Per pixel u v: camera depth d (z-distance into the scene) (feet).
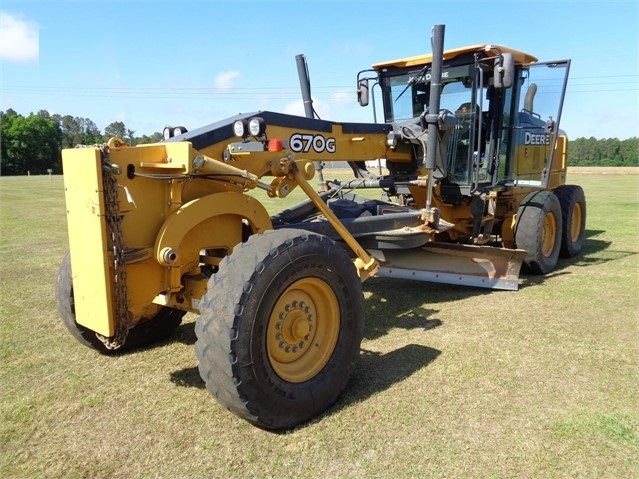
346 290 10.50
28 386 11.39
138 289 10.11
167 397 10.82
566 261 23.81
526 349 12.93
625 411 9.91
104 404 10.55
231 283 8.93
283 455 8.73
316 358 10.21
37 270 22.93
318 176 18.80
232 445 9.04
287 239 9.61
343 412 10.03
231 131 11.73
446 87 18.85
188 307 11.20
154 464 8.57
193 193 10.94
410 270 19.22
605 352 12.70
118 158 9.65
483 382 11.17
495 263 18.35
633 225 35.12
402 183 17.17
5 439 9.36
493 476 8.07
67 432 9.55
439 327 14.71
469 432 9.27
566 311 15.90
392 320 15.48
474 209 19.33
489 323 14.93
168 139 11.32
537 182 20.80
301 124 13.58
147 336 13.44
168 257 9.93
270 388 9.11
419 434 9.24
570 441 8.95
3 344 13.85
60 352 13.29
